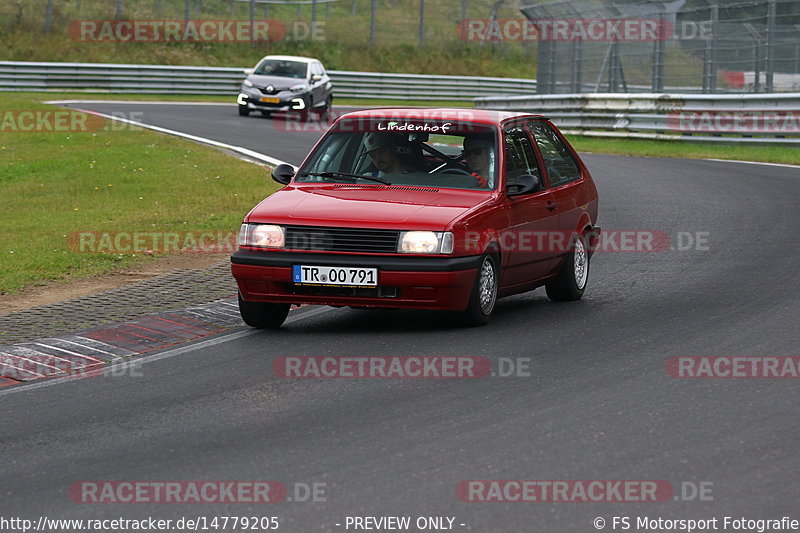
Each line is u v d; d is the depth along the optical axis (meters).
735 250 32.88
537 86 93.19
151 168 50.16
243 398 17.94
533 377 19.00
